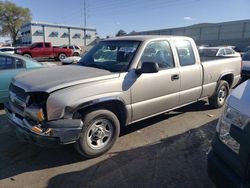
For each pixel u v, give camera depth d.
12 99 3.73
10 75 5.88
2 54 5.93
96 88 3.49
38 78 3.60
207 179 3.23
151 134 4.60
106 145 3.80
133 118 4.07
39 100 3.30
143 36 4.60
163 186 3.09
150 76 4.14
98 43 5.01
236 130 2.17
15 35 65.94
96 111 3.58
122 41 4.53
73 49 27.62
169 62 4.59
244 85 2.57
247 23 44.34
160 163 3.61
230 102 2.37
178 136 4.54
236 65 6.38
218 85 5.87
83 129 3.46
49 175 3.30
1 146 4.06
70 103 3.24
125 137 4.46
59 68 4.20
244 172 2.06
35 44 24.58
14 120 3.61
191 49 5.10
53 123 3.18
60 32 59.00
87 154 3.61
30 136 3.29
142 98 4.09
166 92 4.47
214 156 2.44
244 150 2.06
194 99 5.24
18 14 64.38
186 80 4.84
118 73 3.81
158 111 4.46
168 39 4.66
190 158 3.76
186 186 3.09
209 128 4.94
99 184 3.12
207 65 5.38
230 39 45.59
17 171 3.38
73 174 3.33
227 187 2.21
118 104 3.85
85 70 3.94
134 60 4.03
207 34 50.66
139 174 3.34
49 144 3.20
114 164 3.57
